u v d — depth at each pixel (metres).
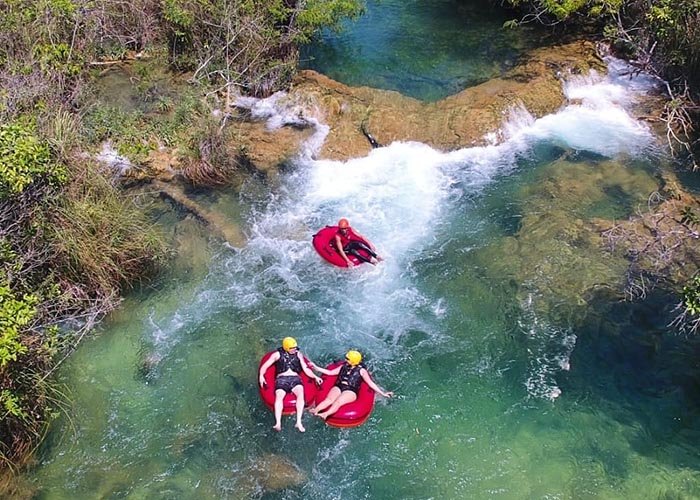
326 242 12.82
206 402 10.48
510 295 12.20
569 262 12.73
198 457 9.73
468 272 12.73
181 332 11.55
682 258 12.59
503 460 9.73
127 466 9.60
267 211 14.02
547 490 9.34
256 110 16.55
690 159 15.13
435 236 13.55
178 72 17.62
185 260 12.80
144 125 15.30
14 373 9.33
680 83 16.70
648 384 10.69
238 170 14.84
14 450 9.42
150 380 10.77
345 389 9.97
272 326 11.72
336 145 15.52
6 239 10.40
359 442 9.98
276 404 9.80
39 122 12.60
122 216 12.18
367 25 20.91
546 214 13.84
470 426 10.20
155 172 14.41
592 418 10.24
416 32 20.45
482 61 18.80
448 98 16.69
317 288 12.46
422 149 15.61
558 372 10.93
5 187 10.34
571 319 11.73
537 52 18.81
